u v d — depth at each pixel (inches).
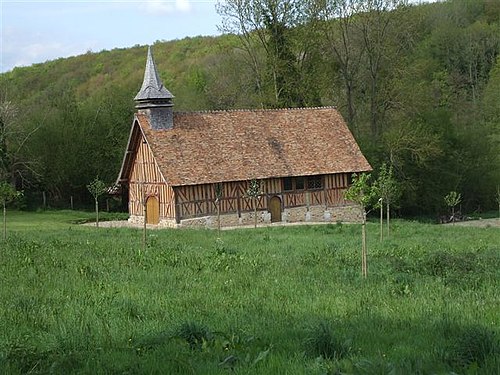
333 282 698.8
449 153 2500.0
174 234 1414.9
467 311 510.3
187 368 343.9
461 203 2620.6
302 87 2431.1
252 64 2529.5
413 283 682.2
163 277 721.6
